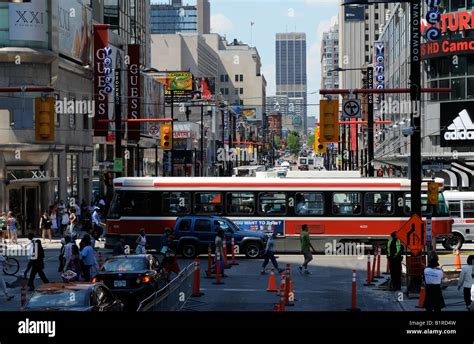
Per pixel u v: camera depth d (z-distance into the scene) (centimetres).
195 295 4784
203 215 6994
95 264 5125
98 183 12331
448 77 13775
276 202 7175
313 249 7144
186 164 18400
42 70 9075
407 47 15625
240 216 7175
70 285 3184
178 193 7212
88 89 11056
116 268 4234
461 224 7531
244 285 5294
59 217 8962
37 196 9156
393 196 7125
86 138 10931
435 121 13875
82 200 10388
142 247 6097
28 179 8794
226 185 7200
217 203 7200
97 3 14162
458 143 13650
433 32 11756
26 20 8875
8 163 8825
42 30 9019
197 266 4809
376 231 7106
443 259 6700
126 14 17038
